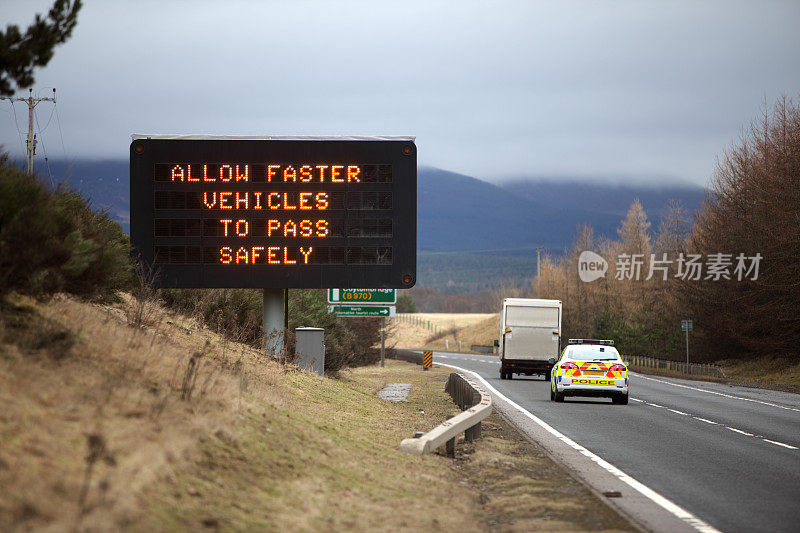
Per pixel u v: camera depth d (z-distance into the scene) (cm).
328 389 8394
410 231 8988
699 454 5788
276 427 4416
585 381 10325
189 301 9494
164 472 2944
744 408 10181
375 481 4019
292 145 8938
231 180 8888
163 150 8856
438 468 4775
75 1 4353
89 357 4084
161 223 8825
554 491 4191
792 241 19600
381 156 9000
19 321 4112
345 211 8950
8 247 4262
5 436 2698
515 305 16275
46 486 2450
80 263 4722
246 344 9306
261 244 8869
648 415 8925
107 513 2380
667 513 3762
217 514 2812
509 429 7212
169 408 3697
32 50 4206
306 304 14762
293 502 3250
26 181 4628
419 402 10481
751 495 4228
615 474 4872
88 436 2923
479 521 3562
